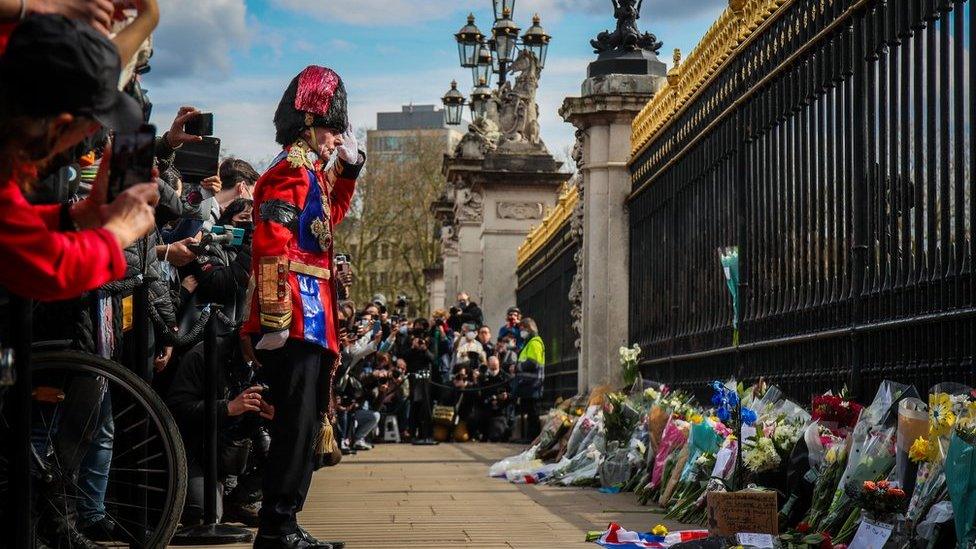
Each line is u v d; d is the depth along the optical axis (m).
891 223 6.30
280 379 4.98
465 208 24.47
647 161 12.09
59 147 2.65
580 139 13.12
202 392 6.06
